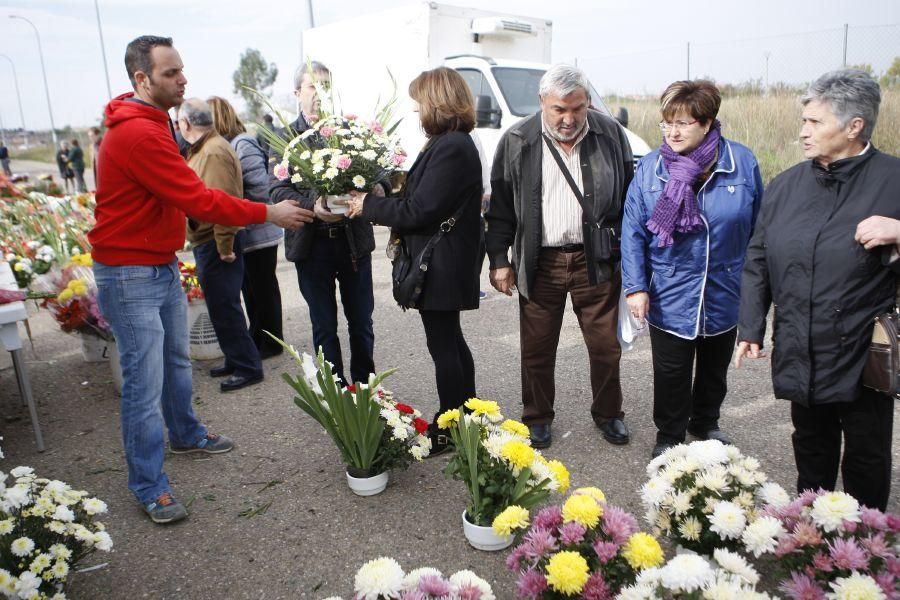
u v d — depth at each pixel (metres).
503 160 3.21
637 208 2.98
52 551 2.13
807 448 2.41
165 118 2.75
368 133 3.12
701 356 3.26
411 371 4.55
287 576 2.47
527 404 3.43
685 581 1.79
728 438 3.41
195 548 2.66
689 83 2.80
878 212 2.05
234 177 3.85
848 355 2.13
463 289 3.03
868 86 2.02
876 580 1.87
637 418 3.70
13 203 6.27
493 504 2.56
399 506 2.90
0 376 4.77
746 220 2.87
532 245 3.15
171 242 2.84
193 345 4.83
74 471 3.34
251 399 4.12
